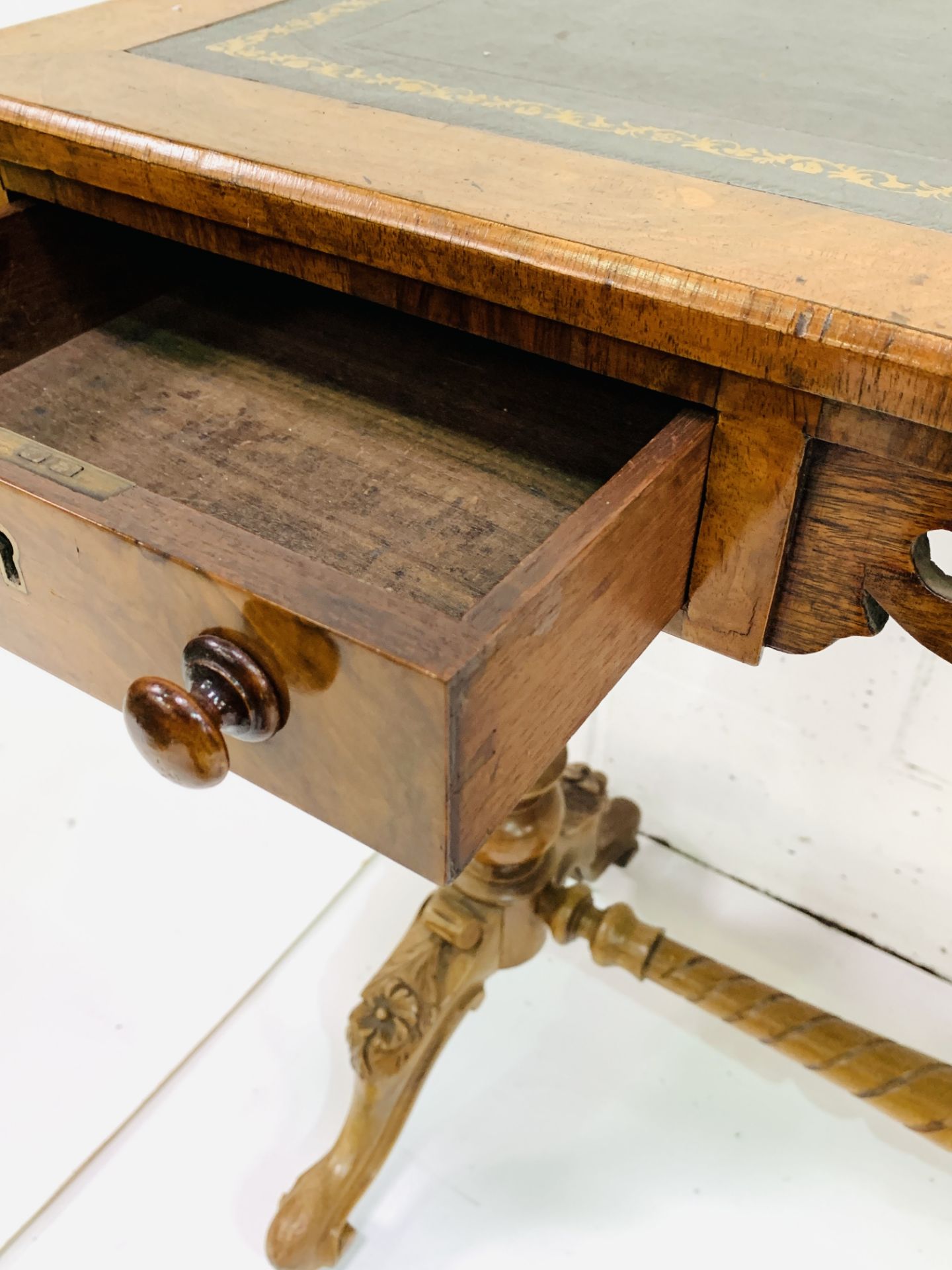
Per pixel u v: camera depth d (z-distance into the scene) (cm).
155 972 98
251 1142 87
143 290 70
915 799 95
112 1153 86
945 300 39
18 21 84
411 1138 87
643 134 53
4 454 43
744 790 106
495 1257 80
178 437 58
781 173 49
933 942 102
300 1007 96
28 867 104
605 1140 87
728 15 72
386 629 34
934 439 40
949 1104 76
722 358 41
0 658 101
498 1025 96
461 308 48
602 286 42
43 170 58
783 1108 90
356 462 56
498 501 54
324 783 41
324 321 68
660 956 86
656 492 41
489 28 69
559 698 41
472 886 81
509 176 48
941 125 55
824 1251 81
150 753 39
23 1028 94
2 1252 80
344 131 52
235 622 37
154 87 58
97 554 40
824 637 50
